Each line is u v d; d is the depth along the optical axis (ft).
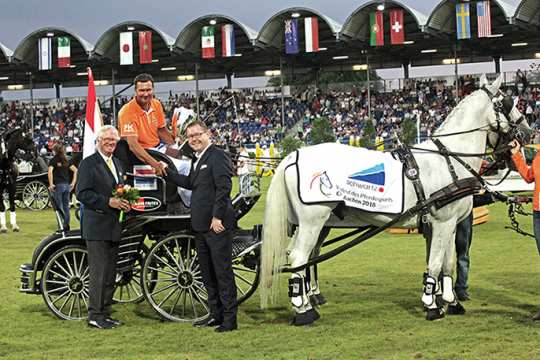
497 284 31.17
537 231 25.52
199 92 166.71
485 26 124.77
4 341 23.73
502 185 58.49
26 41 145.89
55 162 51.60
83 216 25.30
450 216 25.23
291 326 24.82
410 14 130.72
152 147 26.81
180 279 26.11
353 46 141.28
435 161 25.40
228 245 24.39
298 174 24.41
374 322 25.12
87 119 28.71
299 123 152.25
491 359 20.61
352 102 154.10
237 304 24.88
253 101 162.40
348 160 24.71
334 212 24.81
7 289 32.55
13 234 51.93
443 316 25.53
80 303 27.32
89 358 21.66
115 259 25.94
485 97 26.40
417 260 37.86
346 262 37.70
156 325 25.57
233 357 21.27
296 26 136.26
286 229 24.62
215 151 24.49
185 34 141.28
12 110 170.91
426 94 150.51
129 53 140.36
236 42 147.64
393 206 24.62
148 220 25.95
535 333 23.35
